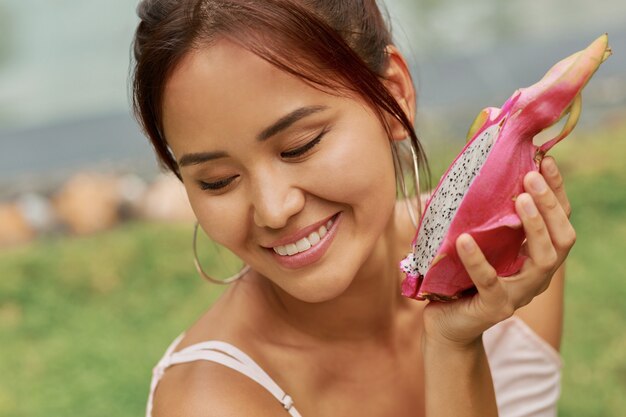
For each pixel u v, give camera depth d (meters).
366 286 2.52
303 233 2.12
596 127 8.30
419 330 2.74
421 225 2.13
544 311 3.09
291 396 2.55
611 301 5.69
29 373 5.89
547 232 1.92
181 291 6.68
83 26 10.39
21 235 8.36
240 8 2.00
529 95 1.88
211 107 2.00
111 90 10.41
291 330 2.60
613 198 6.87
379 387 2.68
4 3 10.32
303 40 2.01
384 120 2.17
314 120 2.03
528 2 10.05
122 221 8.35
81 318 6.55
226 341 2.52
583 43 9.53
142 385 5.56
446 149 7.76
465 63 9.53
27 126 9.98
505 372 3.10
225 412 2.38
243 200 2.11
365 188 2.12
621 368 5.04
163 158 2.33
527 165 1.91
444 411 2.25
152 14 2.11
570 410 4.72
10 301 6.90
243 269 2.70
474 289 2.14
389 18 2.82
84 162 9.07
